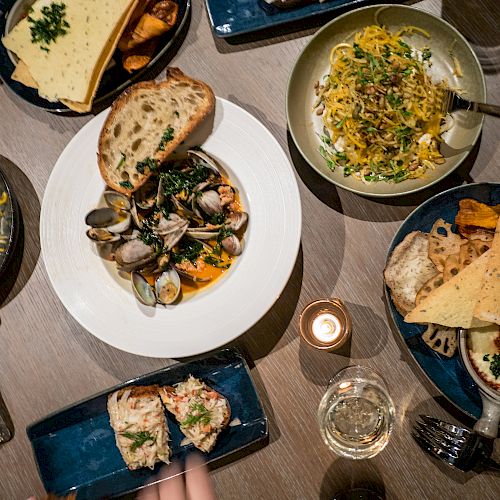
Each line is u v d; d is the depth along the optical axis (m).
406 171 0.63
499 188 0.59
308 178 0.65
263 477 0.64
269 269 0.61
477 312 0.56
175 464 0.63
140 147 0.64
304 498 0.63
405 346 0.63
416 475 0.62
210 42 0.66
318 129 0.65
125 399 0.62
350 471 0.63
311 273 0.65
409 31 0.63
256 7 0.63
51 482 0.63
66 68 0.63
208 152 0.63
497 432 0.58
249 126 0.62
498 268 0.57
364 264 0.64
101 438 0.64
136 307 0.63
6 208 0.64
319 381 0.64
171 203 0.65
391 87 0.62
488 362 0.59
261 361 0.64
